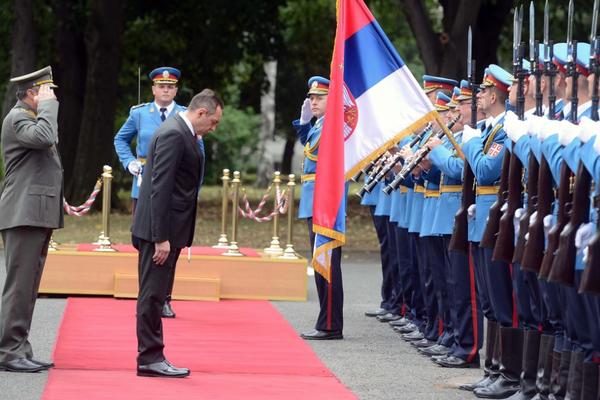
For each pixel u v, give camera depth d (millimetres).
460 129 11609
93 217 29344
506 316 9680
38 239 10328
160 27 35531
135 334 12484
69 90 31984
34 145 10078
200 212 32812
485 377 10086
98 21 30000
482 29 29453
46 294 15719
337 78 11391
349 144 11484
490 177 9836
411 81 11391
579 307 8062
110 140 30734
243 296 15883
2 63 34844
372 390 9844
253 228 27969
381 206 14109
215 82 36844
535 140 8516
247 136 52344
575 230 7758
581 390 8156
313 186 13055
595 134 7520
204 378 10141
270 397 9359
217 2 34125
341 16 11508
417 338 12750
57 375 10039
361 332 13430
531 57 9258
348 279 18953
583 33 29438
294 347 12062
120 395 9234
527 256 8430
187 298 15656
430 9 41094
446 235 11281
